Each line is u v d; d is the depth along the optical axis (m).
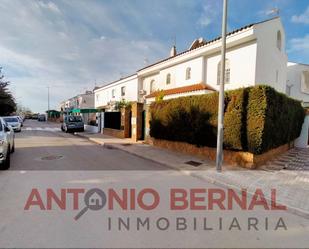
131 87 26.72
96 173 7.09
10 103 35.78
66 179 6.31
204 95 9.69
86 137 18.48
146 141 14.59
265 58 14.27
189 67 17.84
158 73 22.48
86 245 3.17
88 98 46.16
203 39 20.67
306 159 10.32
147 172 7.51
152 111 13.57
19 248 3.06
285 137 11.51
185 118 10.77
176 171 7.82
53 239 3.31
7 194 5.08
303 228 3.98
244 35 13.09
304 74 23.84
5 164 7.32
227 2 7.37
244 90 8.16
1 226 3.67
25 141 14.99
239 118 8.21
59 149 11.82
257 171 7.79
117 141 15.41
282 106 9.77
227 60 15.06
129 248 3.13
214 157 9.55
